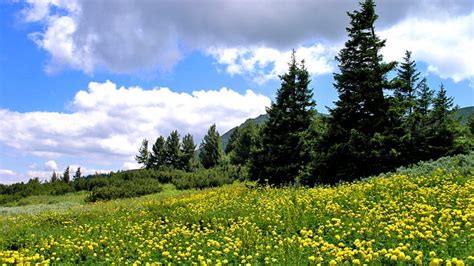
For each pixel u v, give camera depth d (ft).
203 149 220.43
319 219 37.27
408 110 86.89
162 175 147.23
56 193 135.64
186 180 136.46
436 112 84.02
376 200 43.34
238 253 29.96
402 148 78.59
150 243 35.37
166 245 34.22
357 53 86.79
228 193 66.64
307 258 26.16
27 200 121.19
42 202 117.80
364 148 77.41
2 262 31.24
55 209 79.46
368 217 34.22
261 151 105.09
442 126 81.97
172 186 135.44
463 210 33.78
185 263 30.22
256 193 61.00
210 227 42.55
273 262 26.08
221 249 32.45
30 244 40.29
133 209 59.88
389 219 35.45
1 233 46.29
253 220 40.98
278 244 30.78
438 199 38.63
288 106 107.65
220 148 214.07
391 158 76.89
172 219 47.85
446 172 50.90
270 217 40.40
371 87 81.71
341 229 33.53
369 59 85.05
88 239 40.34
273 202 48.03
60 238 41.04
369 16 86.79
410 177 52.95
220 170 157.38
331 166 80.43
